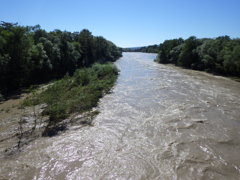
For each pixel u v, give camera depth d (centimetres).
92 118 1583
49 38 3869
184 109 1756
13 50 2647
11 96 2352
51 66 3325
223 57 3812
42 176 912
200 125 1424
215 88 2606
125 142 1207
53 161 1022
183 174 916
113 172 937
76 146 1166
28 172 940
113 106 1886
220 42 4341
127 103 1969
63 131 1369
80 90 2180
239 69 3434
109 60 7006
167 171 937
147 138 1251
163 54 6519
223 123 1460
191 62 5059
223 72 3916
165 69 4803
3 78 2470
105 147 1154
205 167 962
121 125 1451
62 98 1884
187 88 2594
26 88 2786
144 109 1781
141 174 920
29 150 1126
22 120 1530
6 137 1277
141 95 2261
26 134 1316
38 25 3834
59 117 1491
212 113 1659
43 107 1834
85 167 974
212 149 1115
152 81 3119
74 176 912
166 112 1692
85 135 1302
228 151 1099
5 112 1752
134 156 1060
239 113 1661
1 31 2697
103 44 6719
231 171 934
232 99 2075
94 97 1992
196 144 1169
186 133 1307
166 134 1298
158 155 1063
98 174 924
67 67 4056
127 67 5222
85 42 5375
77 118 1595
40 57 3144
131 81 3139
